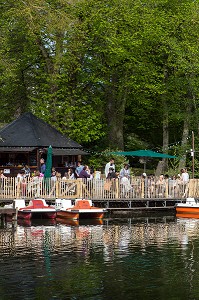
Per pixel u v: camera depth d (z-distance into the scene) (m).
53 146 46.84
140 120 62.59
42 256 24.72
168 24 54.88
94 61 53.41
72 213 37.69
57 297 19.11
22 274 21.69
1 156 46.25
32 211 37.41
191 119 57.34
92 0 51.31
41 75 52.62
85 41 51.41
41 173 41.44
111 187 41.12
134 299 19.03
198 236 30.28
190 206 40.88
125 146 61.78
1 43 46.56
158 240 28.89
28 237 29.77
